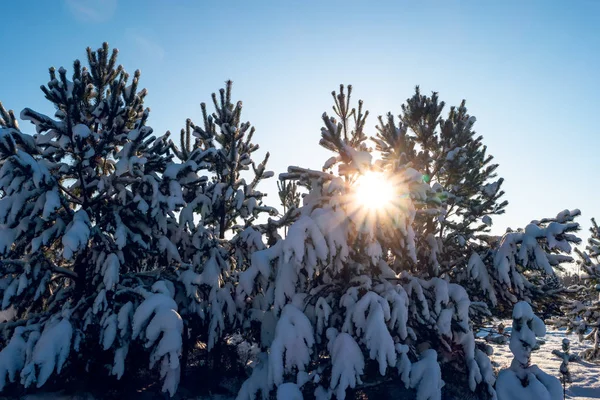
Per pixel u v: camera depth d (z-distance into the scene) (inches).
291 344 374.6
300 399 348.2
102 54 489.7
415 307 418.0
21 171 377.1
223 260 506.6
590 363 752.3
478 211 505.4
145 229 462.9
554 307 492.4
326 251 382.3
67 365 405.7
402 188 409.7
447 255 515.5
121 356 383.2
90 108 476.4
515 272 434.3
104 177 446.6
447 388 438.3
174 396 433.1
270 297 439.5
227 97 571.5
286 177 491.2
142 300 419.8
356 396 416.8
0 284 385.7
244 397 401.1
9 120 442.9
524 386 393.7
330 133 431.8
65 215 431.2
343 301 403.5
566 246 391.5
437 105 561.9
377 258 403.2
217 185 526.0
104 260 418.0
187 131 571.2
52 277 435.2
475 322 495.8
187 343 487.8
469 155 542.9
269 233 539.5
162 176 452.1
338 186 422.9
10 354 359.3
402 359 372.5
